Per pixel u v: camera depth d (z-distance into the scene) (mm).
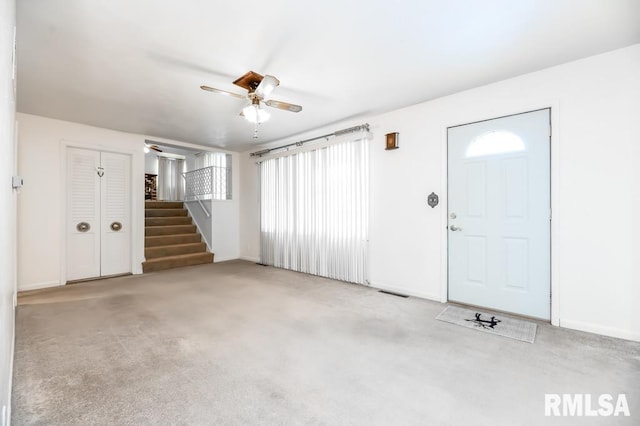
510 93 3018
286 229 5488
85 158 4625
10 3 1317
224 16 2029
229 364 2105
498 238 3146
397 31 2217
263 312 3164
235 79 2959
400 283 3912
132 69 2760
